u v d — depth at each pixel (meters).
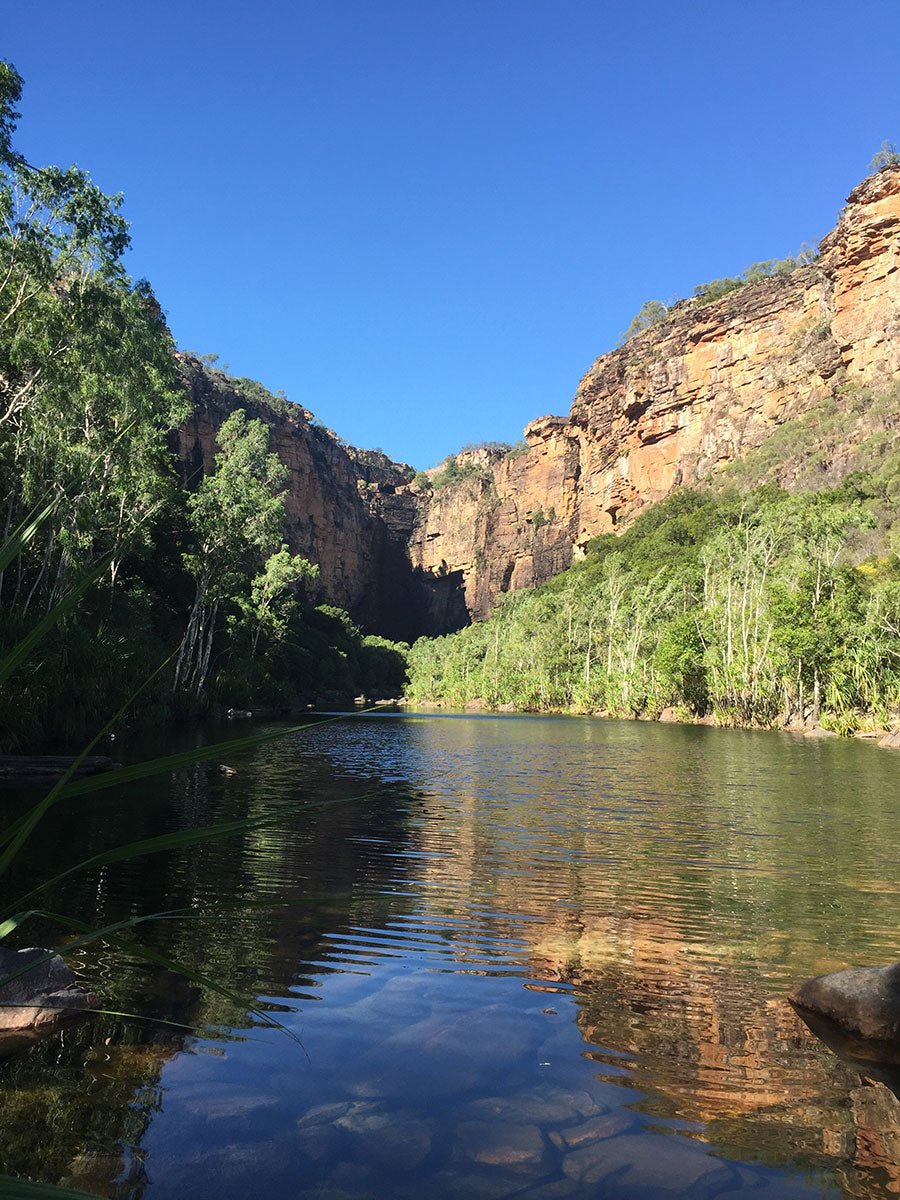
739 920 6.90
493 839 10.95
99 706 24.47
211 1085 3.70
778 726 47.72
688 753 28.17
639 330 153.88
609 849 10.25
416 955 5.80
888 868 9.15
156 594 61.97
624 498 136.50
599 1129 3.34
